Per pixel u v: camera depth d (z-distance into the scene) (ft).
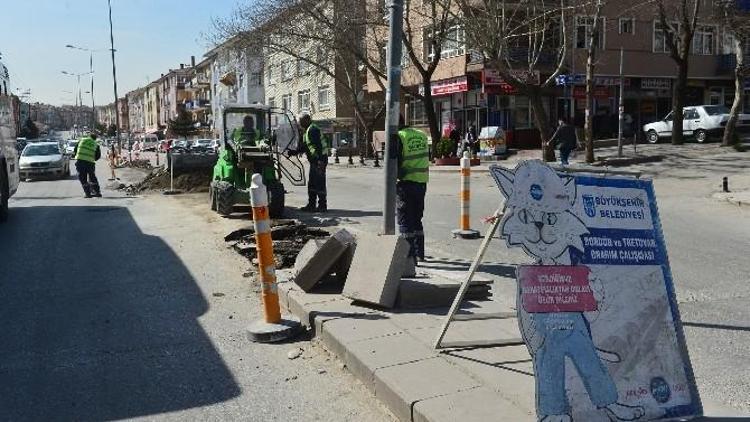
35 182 86.53
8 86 48.73
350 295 20.13
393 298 19.38
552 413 11.21
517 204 12.01
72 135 427.74
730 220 40.34
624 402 11.69
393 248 19.63
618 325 12.09
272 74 189.47
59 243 35.22
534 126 114.73
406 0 93.50
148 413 14.14
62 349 18.25
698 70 124.98
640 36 118.21
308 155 45.03
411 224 26.18
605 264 12.37
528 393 13.21
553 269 11.94
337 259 21.63
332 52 109.50
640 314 12.35
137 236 36.58
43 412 14.28
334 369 16.26
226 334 19.31
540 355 11.42
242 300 22.97
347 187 68.13
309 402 14.46
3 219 44.24
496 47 77.25
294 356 17.22
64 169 94.73
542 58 106.83
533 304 11.61
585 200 12.59
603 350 11.83
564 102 115.75
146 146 256.32
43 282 26.17
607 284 12.26
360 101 134.82
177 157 64.39
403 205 26.02
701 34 125.29
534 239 11.98
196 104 315.17
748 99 134.82
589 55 76.28
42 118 583.58
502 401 12.84
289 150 45.65
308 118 44.98
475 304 19.93
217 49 103.96
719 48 126.62
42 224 42.86
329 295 21.16
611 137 119.34
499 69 78.74
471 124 116.37
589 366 11.64
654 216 13.20
